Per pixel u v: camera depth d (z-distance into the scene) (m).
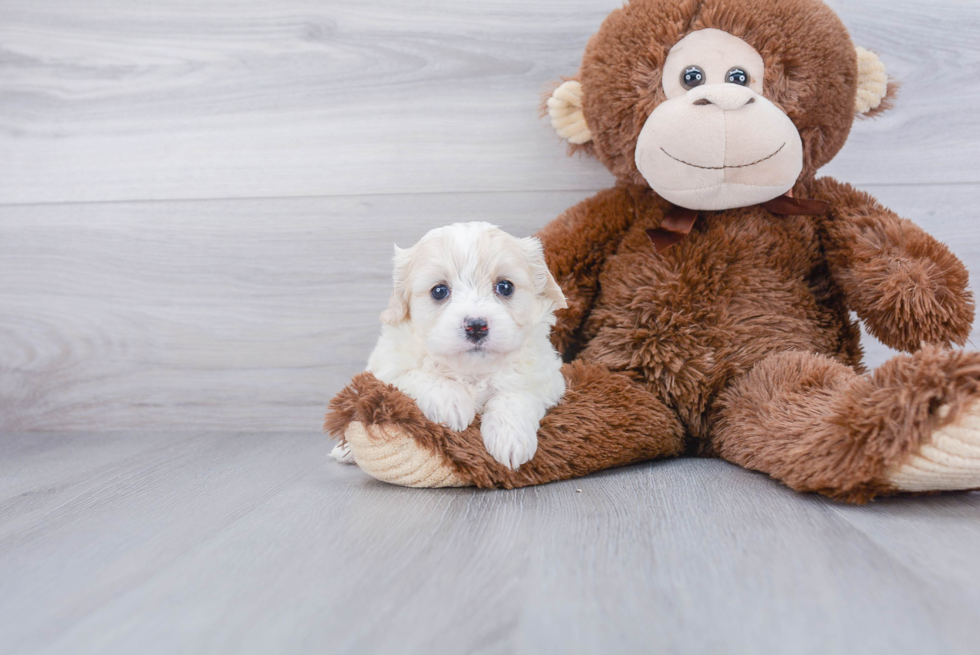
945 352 1.20
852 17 1.98
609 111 1.68
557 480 1.46
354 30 2.10
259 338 2.16
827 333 1.71
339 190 2.12
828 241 1.71
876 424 1.20
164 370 2.18
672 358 1.65
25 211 2.19
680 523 1.13
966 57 1.98
